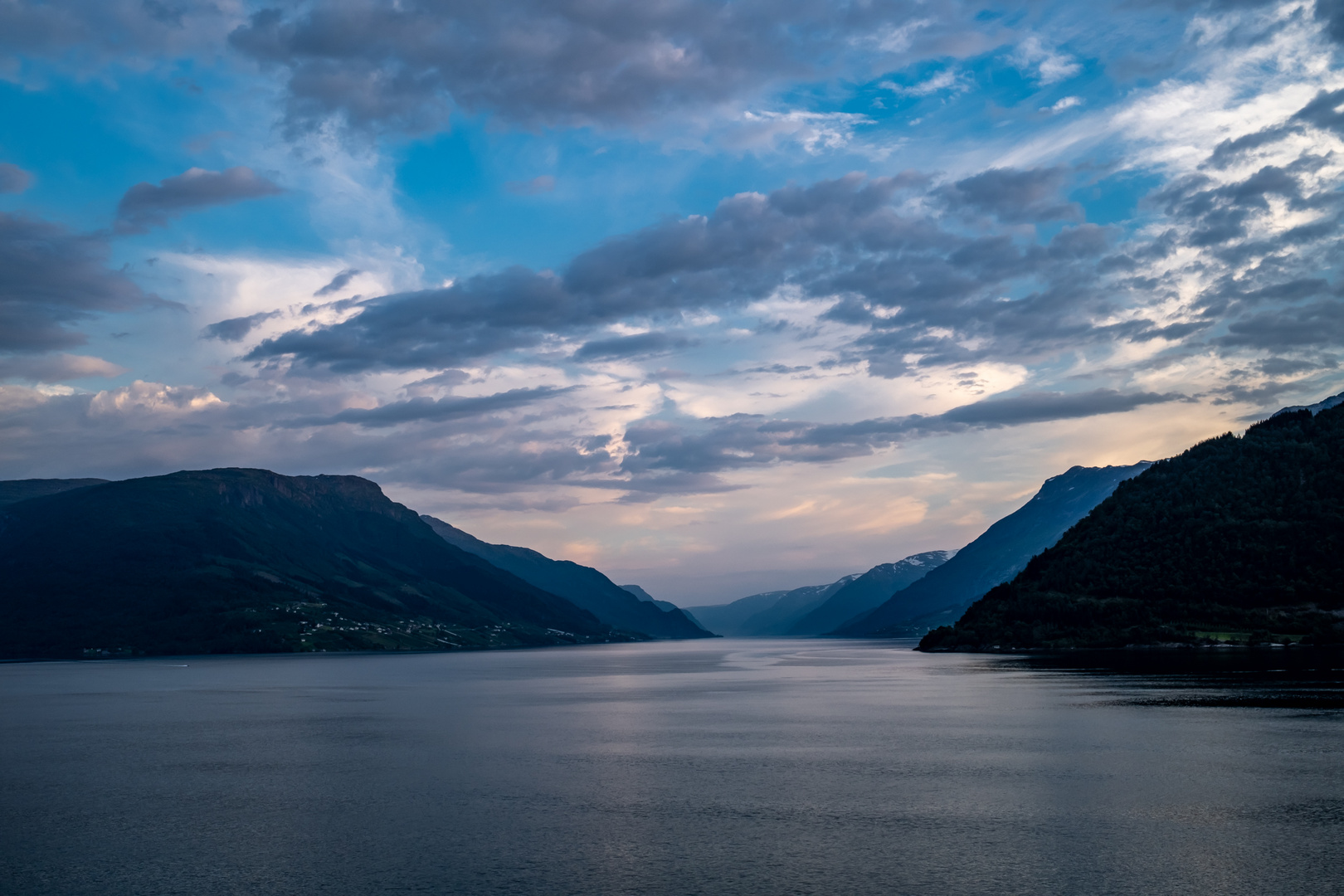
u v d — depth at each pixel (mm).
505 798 70375
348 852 55719
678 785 74750
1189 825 58281
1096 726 103375
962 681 183375
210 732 117188
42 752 100375
